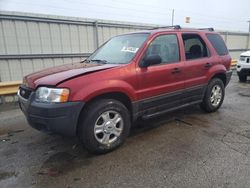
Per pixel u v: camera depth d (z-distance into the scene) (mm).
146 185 2773
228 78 5715
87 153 3590
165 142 3910
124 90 3631
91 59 4566
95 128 3414
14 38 8109
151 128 4539
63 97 3127
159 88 4133
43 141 4070
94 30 10055
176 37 4535
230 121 4891
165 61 4273
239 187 2686
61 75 3406
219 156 3398
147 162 3287
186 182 2805
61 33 9172
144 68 3881
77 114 3201
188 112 5508
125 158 3414
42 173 3076
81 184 2824
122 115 3678
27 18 8211
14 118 5438
